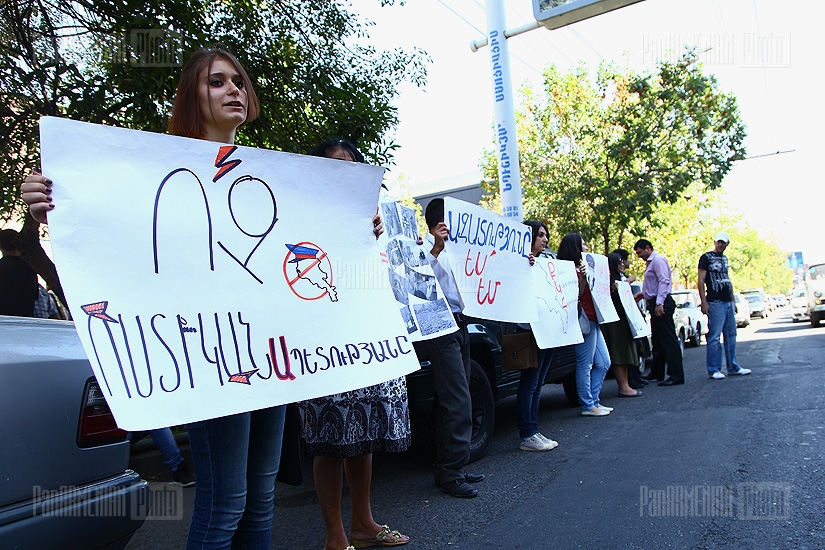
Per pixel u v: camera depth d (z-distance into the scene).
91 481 2.08
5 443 1.83
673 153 13.48
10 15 5.52
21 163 5.60
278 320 2.01
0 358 1.89
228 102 2.04
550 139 15.87
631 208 13.46
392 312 2.37
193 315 1.82
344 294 2.23
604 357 6.61
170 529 3.57
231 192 2.00
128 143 1.79
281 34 6.69
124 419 1.59
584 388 6.28
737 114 13.41
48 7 5.81
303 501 3.98
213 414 1.77
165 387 1.70
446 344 3.81
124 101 5.37
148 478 4.88
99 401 2.14
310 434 2.79
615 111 14.31
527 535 3.06
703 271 8.30
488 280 4.25
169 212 1.84
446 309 3.63
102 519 2.06
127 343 1.67
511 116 7.95
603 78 15.03
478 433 4.64
